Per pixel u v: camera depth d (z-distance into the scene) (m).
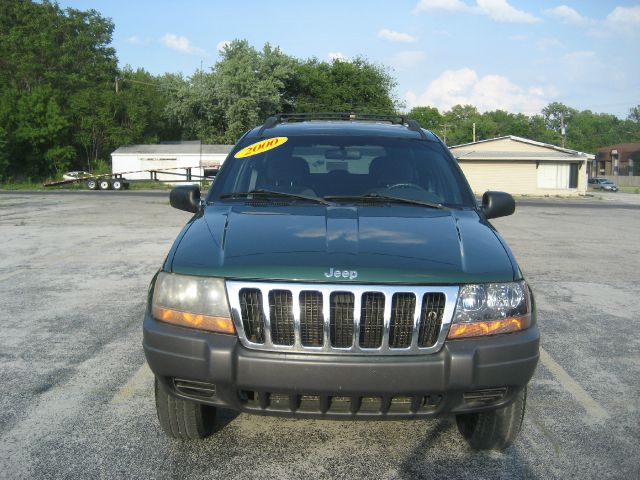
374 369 2.76
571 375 4.80
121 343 5.38
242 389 2.85
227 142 53.91
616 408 4.17
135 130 52.31
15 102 47.19
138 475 3.15
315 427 3.75
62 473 3.16
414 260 2.98
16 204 22.47
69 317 6.22
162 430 3.66
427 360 2.80
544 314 6.71
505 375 2.87
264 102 53.56
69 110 50.62
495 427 3.29
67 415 3.88
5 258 9.79
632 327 6.22
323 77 58.72
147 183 45.28
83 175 42.91
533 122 126.94
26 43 55.19
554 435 3.73
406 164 4.22
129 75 71.56
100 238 12.30
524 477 3.21
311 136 4.45
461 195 4.07
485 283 2.96
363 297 2.84
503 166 43.94
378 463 3.33
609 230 15.95
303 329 2.84
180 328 2.95
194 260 3.07
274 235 3.21
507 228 16.25
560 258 10.75
